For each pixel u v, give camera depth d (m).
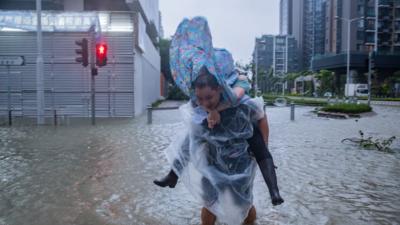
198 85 3.77
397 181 7.14
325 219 5.14
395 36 83.62
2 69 21.08
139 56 24.05
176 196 6.10
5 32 21.03
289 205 5.69
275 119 21.14
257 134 4.12
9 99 18.38
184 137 4.26
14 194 6.26
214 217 4.52
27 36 21.09
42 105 16.94
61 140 12.04
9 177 7.34
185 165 4.21
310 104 37.47
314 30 109.94
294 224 4.95
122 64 21.28
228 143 4.01
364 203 5.82
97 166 8.25
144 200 5.91
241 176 4.03
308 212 5.40
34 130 14.71
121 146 10.91
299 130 15.55
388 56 75.19
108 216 5.23
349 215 5.30
